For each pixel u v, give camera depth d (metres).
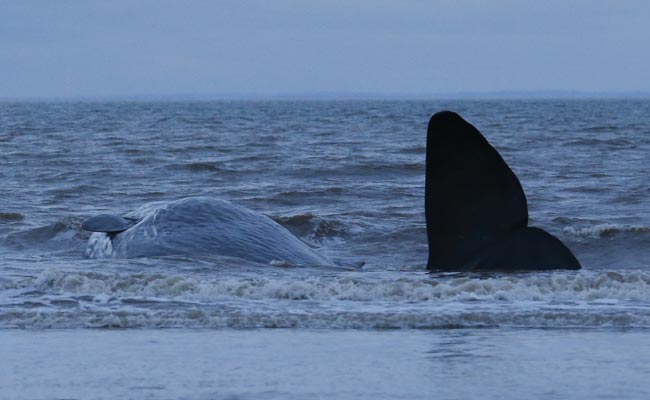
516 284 38.81
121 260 43.91
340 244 64.94
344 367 28.25
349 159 129.62
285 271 43.09
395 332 33.53
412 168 115.81
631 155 141.25
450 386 26.11
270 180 107.38
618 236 62.84
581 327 34.41
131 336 32.75
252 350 30.55
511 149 152.75
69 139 186.25
